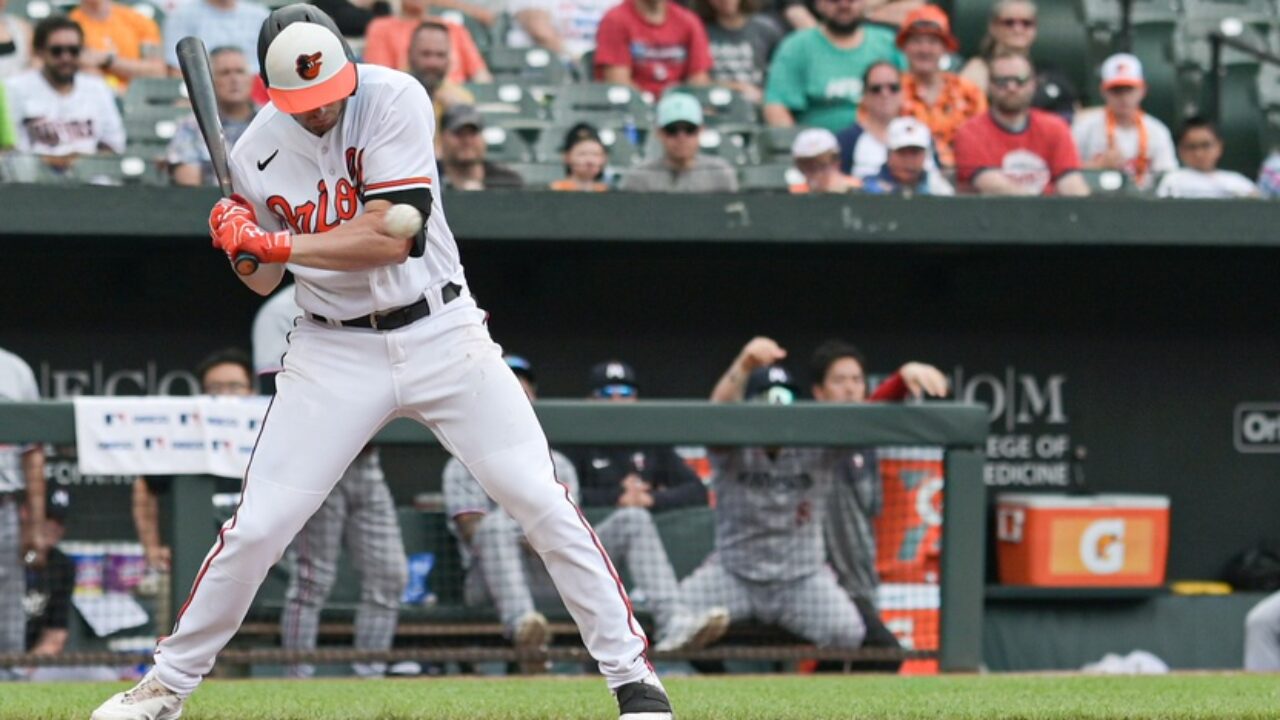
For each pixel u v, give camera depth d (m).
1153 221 31.39
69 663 23.61
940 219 30.89
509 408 13.61
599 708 16.92
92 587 25.36
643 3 34.78
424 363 13.47
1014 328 34.88
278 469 13.45
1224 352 35.47
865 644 25.89
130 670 24.86
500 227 29.89
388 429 24.58
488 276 33.56
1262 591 34.00
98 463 24.02
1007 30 35.00
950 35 37.44
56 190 28.81
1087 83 37.28
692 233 30.33
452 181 30.52
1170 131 36.94
